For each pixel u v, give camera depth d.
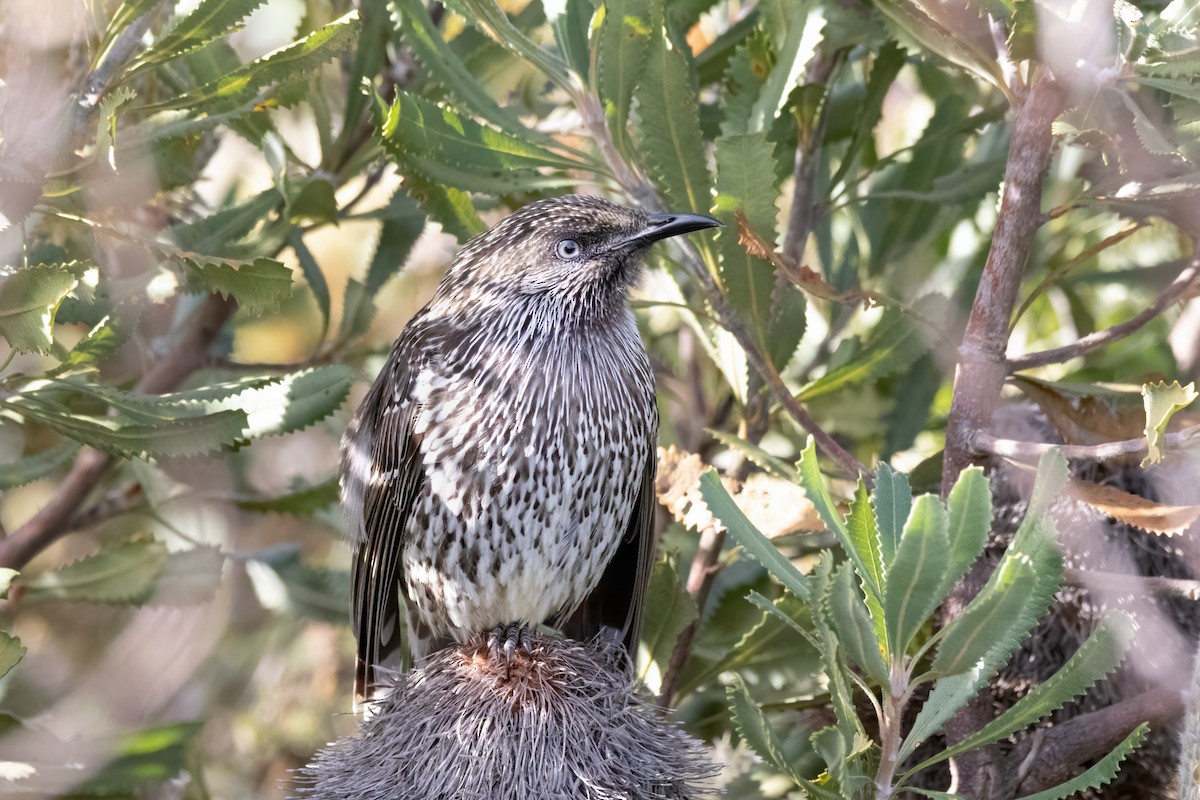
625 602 8.79
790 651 8.27
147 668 9.48
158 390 10.11
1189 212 6.73
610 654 7.78
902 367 8.24
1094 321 10.73
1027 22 5.93
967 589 6.68
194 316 10.33
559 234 8.05
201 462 8.55
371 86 7.62
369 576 8.45
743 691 5.49
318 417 8.41
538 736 6.71
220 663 10.81
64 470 10.89
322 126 9.77
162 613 9.52
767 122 8.09
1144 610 6.39
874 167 9.30
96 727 9.29
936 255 10.84
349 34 6.93
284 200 9.23
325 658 11.27
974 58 6.77
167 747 8.02
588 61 8.02
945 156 9.65
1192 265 6.76
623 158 8.02
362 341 10.61
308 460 11.92
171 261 8.32
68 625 10.73
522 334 8.08
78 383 7.25
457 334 8.20
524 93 10.51
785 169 9.13
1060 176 10.29
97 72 6.70
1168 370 9.81
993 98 9.58
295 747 10.88
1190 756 5.37
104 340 7.33
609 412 8.16
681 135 7.59
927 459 7.72
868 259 10.19
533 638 7.17
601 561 8.34
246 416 7.26
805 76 8.95
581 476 8.11
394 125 7.52
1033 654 6.61
